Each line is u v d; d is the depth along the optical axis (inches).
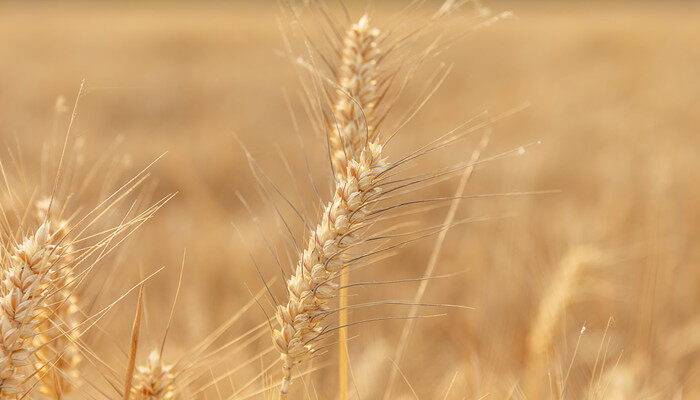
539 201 79.3
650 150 100.1
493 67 195.9
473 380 36.9
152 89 139.3
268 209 70.2
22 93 134.7
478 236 64.1
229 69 180.9
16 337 28.7
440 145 30.1
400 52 31.9
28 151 75.0
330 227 29.5
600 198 78.0
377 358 41.2
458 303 56.9
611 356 44.2
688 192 78.5
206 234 64.0
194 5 531.2
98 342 35.0
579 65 197.0
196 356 32.2
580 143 109.9
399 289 58.5
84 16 377.1
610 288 47.8
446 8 31.6
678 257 62.0
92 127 104.7
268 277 57.1
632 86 159.9
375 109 31.9
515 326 49.7
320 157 86.4
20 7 477.7
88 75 161.3
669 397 39.7
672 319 53.6
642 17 369.1
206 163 87.0
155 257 59.0
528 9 483.2
